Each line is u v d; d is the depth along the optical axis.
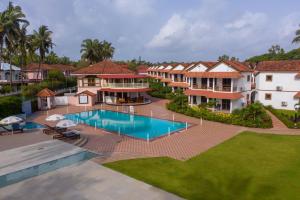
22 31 57.47
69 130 29.09
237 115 34.66
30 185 15.55
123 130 32.34
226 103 40.78
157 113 43.06
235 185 15.84
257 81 46.09
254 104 34.25
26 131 29.12
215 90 41.03
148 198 14.02
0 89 50.06
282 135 28.11
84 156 20.72
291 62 44.44
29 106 42.47
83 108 47.94
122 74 54.09
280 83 43.84
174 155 21.45
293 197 14.28
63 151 21.58
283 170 18.08
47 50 67.75
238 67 40.84
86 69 56.25
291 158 20.53
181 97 46.50
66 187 15.29
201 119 35.59
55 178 16.52
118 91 51.38
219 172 17.77
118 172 17.55
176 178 16.73
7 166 18.31
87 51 85.94
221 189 15.30
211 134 28.80
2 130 28.84
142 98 54.34
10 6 50.22
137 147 23.80
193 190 15.08
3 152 21.28
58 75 72.38
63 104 51.34
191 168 18.45
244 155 21.31
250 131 30.09
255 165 19.05
